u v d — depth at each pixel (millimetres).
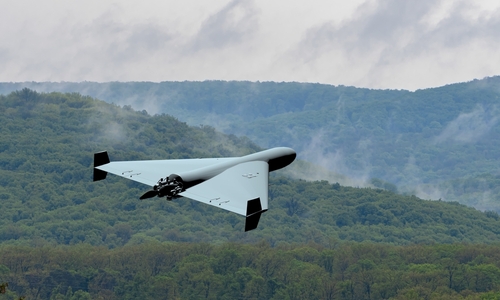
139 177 28922
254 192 25828
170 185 27359
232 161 29922
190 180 27781
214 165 29203
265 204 24156
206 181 27203
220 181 27062
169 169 29750
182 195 25719
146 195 27531
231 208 23984
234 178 27562
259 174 28281
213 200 24859
